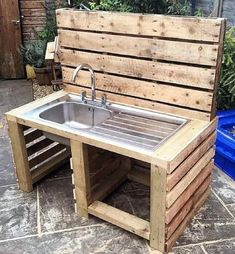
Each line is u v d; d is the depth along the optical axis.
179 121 2.17
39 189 2.62
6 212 2.38
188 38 1.98
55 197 2.53
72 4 4.86
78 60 2.52
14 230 2.21
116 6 3.60
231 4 3.60
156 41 2.10
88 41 2.40
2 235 2.17
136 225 2.08
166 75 2.15
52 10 5.24
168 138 1.95
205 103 2.08
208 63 1.97
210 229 2.17
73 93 2.67
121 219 2.14
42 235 2.16
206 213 2.31
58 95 2.65
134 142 1.94
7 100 4.60
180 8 3.62
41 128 2.23
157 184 1.81
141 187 2.64
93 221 2.27
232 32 3.24
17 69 5.52
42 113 2.38
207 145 2.17
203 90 2.06
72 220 2.28
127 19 2.16
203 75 2.01
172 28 2.01
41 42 5.11
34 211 2.38
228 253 1.99
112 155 2.58
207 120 2.12
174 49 2.05
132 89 2.34
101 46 2.35
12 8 5.14
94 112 2.47
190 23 1.94
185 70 2.06
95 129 2.13
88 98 2.54
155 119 2.23
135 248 2.04
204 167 2.23
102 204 2.29
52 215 2.33
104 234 2.16
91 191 2.32
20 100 4.59
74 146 2.11
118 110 2.38
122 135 2.04
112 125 2.18
